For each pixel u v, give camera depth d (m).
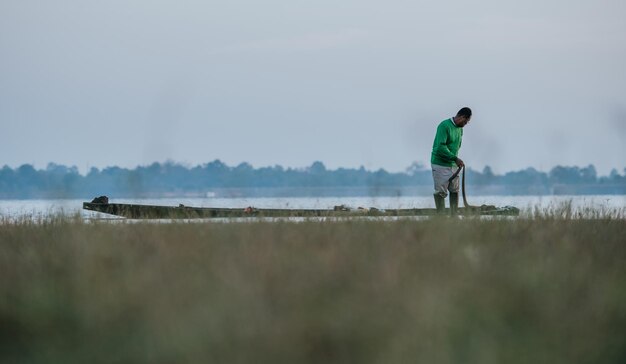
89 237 25.56
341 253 21.36
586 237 26.83
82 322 17.23
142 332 16.50
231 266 19.36
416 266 19.73
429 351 15.52
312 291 17.59
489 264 20.44
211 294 17.55
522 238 25.89
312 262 20.12
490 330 16.78
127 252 22.00
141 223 32.09
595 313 17.73
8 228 31.31
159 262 20.61
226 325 16.05
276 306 17.12
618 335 17.23
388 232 26.67
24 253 23.03
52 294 18.05
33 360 16.61
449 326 16.38
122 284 18.38
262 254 20.91
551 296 18.12
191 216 42.00
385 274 18.41
